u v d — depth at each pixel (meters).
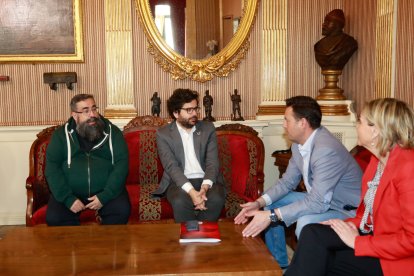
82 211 3.43
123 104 4.64
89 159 3.48
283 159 4.27
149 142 4.12
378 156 2.21
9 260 2.22
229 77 4.79
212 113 4.80
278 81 4.76
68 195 3.32
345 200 2.99
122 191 3.50
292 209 2.77
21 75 4.60
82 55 4.59
